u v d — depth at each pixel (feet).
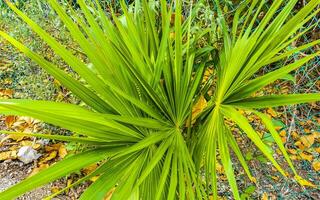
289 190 3.96
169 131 2.28
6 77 5.04
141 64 2.34
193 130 2.52
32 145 4.21
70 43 4.36
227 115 2.12
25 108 1.71
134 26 2.49
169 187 2.15
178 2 2.25
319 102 4.67
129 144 2.16
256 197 3.87
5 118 4.67
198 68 2.60
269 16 2.15
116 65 2.22
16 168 4.04
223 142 2.12
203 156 2.46
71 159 1.88
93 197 1.89
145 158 2.19
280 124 3.49
